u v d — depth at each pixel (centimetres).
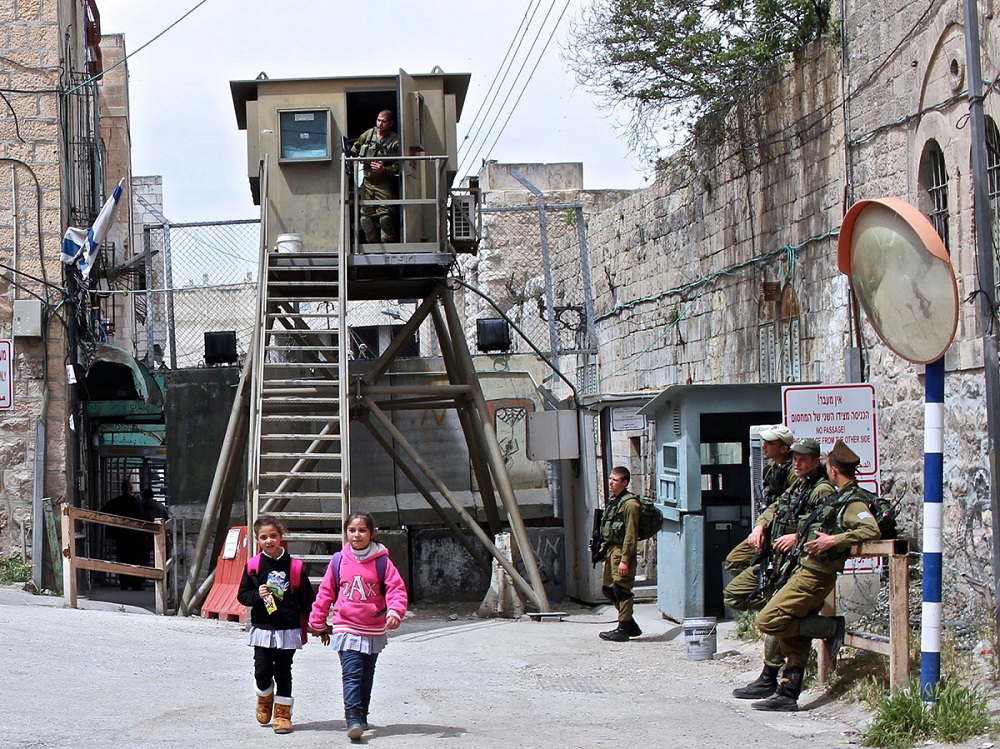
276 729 782
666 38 1681
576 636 1323
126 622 1274
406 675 1038
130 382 1912
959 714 759
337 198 1620
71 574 1388
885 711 767
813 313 1525
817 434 1056
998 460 894
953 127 1162
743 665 1095
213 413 1827
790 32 1608
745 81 1672
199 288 2002
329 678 1016
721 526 1433
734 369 1827
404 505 1845
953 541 1159
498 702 920
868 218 850
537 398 1920
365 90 1638
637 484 2347
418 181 1623
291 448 1834
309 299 1555
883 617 1080
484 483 1744
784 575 891
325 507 1844
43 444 1625
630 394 1678
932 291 769
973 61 917
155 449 2178
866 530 841
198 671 1009
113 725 787
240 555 1435
